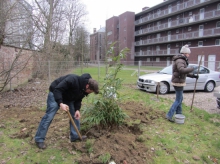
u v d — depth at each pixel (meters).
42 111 5.07
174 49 34.72
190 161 2.89
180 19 32.81
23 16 7.99
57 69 10.89
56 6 14.48
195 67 8.91
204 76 9.02
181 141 3.50
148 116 4.78
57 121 4.27
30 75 10.69
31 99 6.61
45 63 10.27
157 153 3.02
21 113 4.83
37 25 8.57
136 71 14.66
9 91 7.99
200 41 29.98
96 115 3.55
